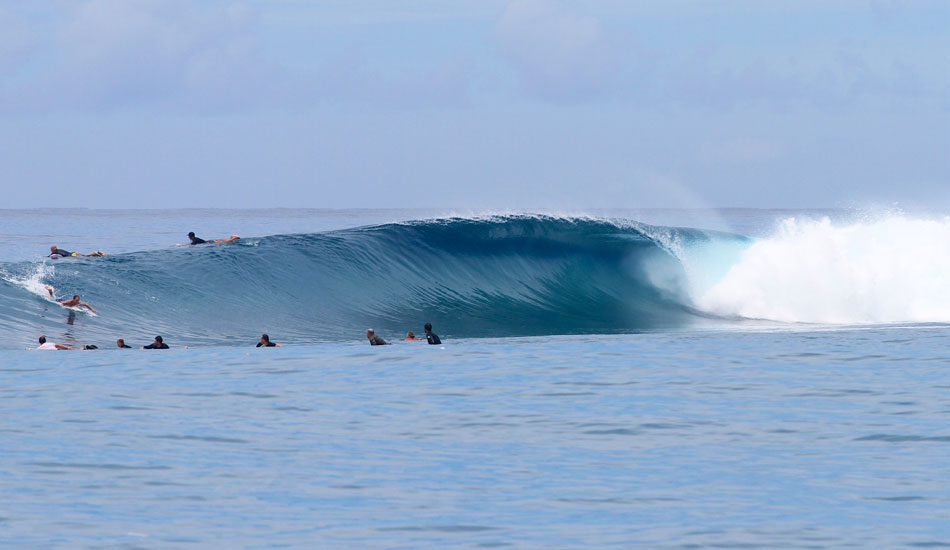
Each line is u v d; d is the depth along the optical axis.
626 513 33.44
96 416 51.72
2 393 59.47
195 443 45.00
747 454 42.62
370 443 45.25
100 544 29.94
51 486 36.81
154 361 76.00
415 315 113.19
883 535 30.56
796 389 60.50
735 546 29.61
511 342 93.50
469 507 34.31
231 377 67.06
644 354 80.75
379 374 68.50
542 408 54.47
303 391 60.78
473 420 51.03
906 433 46.72
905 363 72.62
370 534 31.12
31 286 100.94
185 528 31.66
